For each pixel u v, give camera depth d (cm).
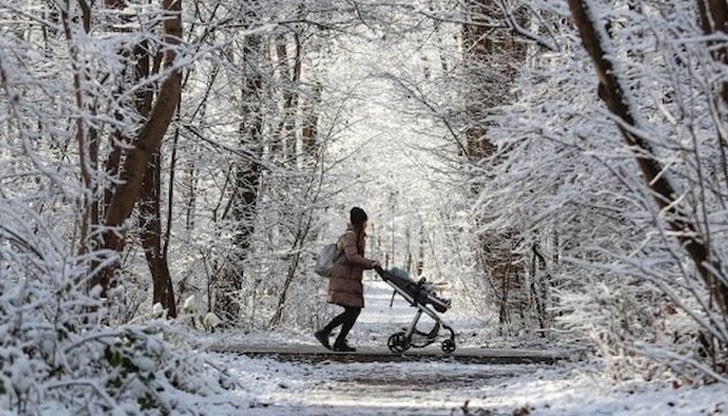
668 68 802
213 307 2533
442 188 2589
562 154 1061
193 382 1055
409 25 1955
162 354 905
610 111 861
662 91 1098
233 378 1152
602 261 1302
